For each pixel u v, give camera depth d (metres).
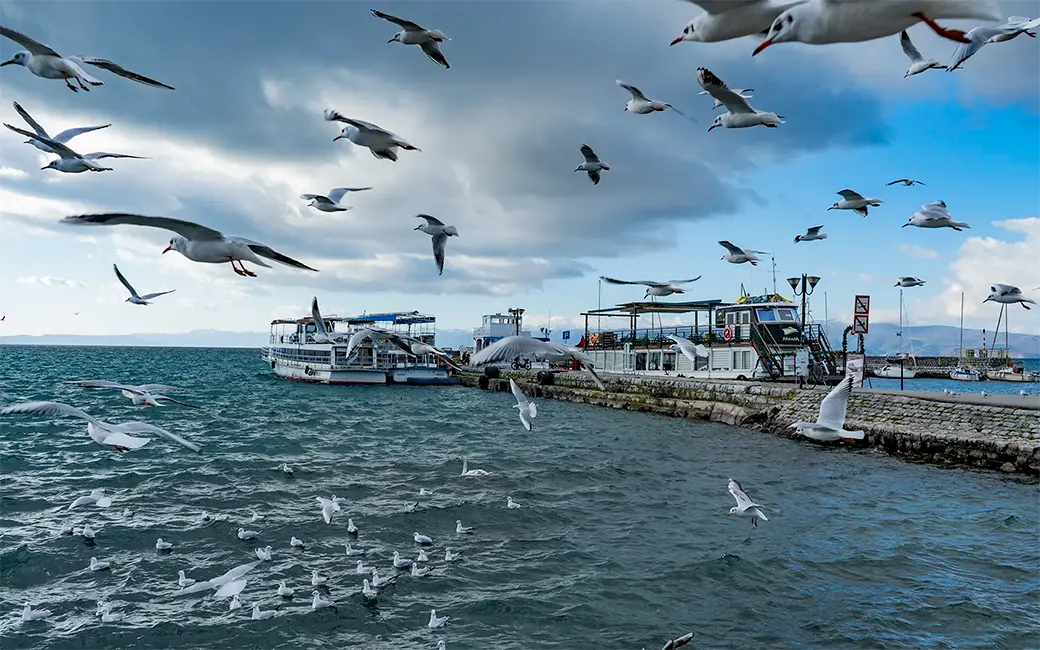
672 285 16.83
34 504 25.73
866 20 7.63
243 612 17.08
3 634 15.78
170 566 19.88
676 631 16.36
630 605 17.69
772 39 8.39
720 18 9.34
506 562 20.62
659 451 39.34
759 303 62.44
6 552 20.44
